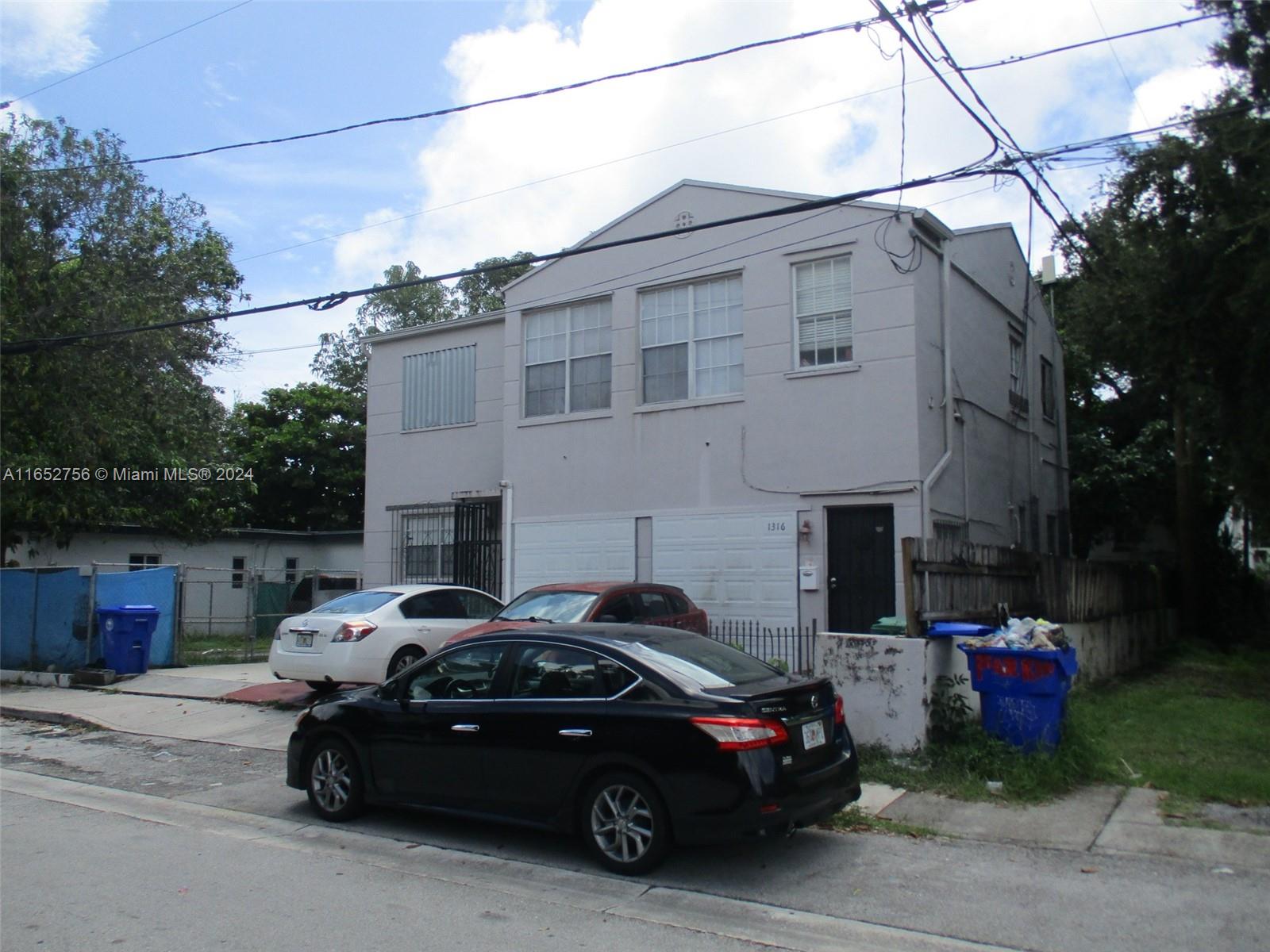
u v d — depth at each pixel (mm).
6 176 18359
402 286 12305
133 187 20281
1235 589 23688
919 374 13727
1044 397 19953
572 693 6836
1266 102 11570
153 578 17297
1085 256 14320
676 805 6180
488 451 18500
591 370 16656
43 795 9297
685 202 15695
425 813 8203
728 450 15008
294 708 13070
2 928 5555
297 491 36375
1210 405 13969
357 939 5379
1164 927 5418
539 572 16672
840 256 14391
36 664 16641
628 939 5355
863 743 9008
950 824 7414
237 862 6918
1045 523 19281
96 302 19156
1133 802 7766
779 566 14406
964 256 15734
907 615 9141
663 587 12594
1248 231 11625
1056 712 8438
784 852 6891
